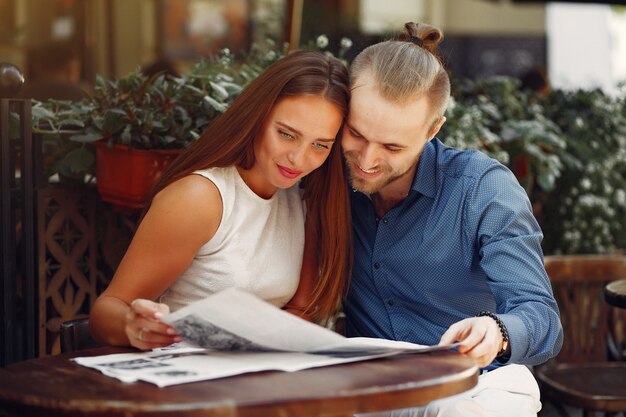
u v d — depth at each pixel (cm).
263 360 221
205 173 266
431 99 262
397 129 258
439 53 287
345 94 262
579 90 573
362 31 1127
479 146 464
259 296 280
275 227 282
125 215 360
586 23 1522
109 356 229
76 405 185
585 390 403
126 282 258
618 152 568
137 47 955
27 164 326
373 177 270
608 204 566
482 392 265
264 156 265
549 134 508
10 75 321
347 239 293
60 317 347
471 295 294
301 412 187
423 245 290
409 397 197
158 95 342
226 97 346
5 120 321
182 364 217
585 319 460
